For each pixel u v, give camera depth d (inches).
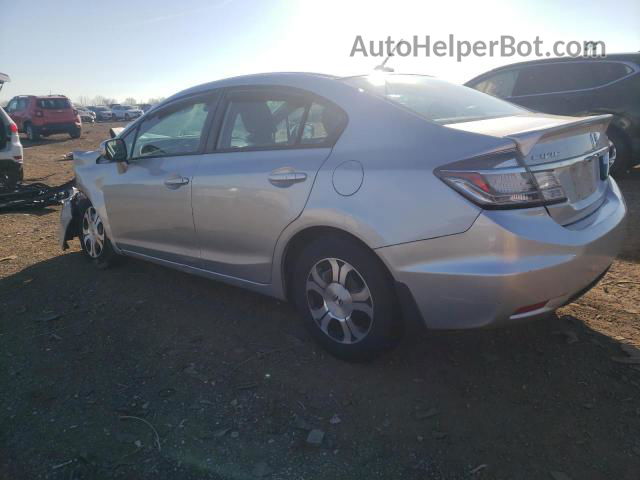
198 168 140.7
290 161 120.8
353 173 109.0
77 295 168.1
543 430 96.2
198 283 174.1
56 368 123.6
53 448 95.8
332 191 111.1
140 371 121.1
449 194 97.1
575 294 105.3
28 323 148.4
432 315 103.3
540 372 114.0
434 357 121.5
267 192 122.7
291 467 89.6
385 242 103.6
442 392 108.6
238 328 140.7
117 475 88.8
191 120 150.0
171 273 185.0
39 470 90.5
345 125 115.5
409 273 102.5
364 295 112.3
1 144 332.8
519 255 94.4
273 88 131.6
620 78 287.1
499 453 90.9
